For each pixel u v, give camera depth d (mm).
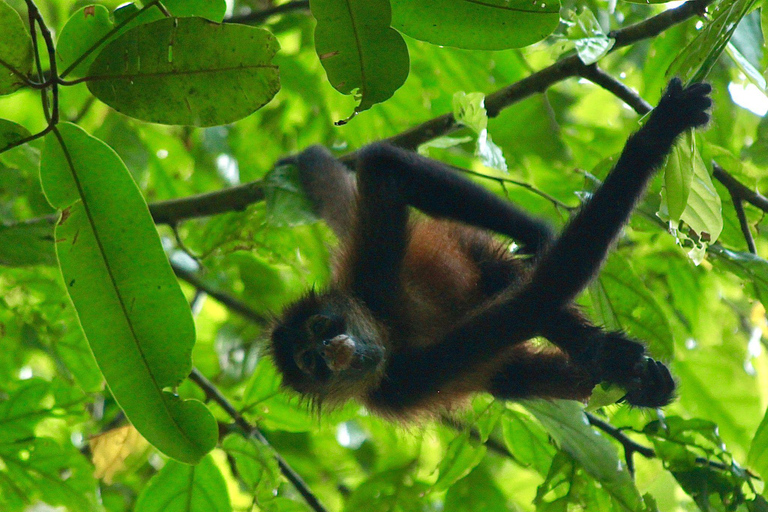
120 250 5703
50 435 10531
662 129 7266
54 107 5234
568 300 8156
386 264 9859
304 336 10055
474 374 9125
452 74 12812
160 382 5988
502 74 13539
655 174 7496
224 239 11266
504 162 8523
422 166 9633
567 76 9547
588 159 13586
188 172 14562
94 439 10109
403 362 9781
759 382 13094
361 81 5645
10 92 5121
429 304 10242
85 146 5395
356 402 10344
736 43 8312
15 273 10500
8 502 9914
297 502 9859
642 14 12430
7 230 9766
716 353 12156
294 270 12094
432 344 9523
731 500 8141
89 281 5742
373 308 9953
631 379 8000
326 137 14336
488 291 10219
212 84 5309
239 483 10320
